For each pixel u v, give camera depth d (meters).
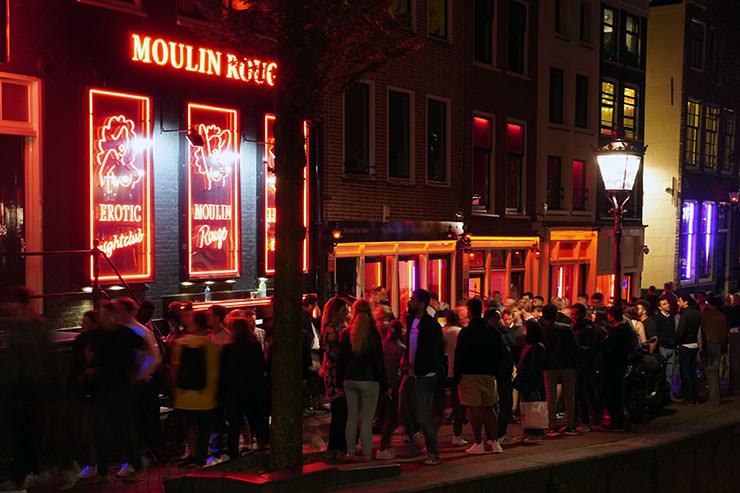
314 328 14.48
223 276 16.20
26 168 13.13
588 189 30.00
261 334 12.32
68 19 13.52
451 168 23.20
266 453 8.88
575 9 28.84
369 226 19.84
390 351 11.57
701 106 37.38
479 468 9.59
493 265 25.33
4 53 12.73
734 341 17.84
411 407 11.45
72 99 13.60
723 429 13.66
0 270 12.73
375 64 8.82
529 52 26.66
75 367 9.27
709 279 38.97
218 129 16.11
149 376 9.45
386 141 20.80
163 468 9.93
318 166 18.70
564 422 14.03
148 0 14.73
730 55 39.03
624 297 32.94
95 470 9.13
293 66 8.02
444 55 22.80
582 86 29.84
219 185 16.19
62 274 13.41
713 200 38.91
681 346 16.28
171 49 15.11
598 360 13.80
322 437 11.83
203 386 9.23
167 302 15.06
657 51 36.00
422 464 10.16
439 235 22.38
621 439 12.48
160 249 15.03
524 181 26.67
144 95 14.66
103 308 9.12
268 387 10.78
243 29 8.70
